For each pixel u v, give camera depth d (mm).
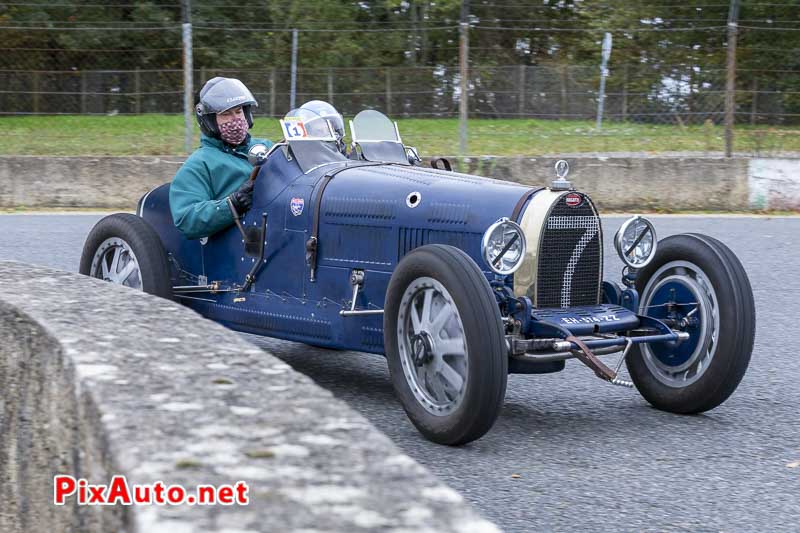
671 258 7934
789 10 24594
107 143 22109
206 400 3051
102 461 2869
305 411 2957
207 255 9188
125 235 8977
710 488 6121
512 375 9242
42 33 24562
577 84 25562
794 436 7328
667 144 23188
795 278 14102
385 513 2277
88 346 3713
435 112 24828
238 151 9359
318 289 8305
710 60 26094
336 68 25203
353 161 8781
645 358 8047
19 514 4332
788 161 21281
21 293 4871
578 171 21047
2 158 20094
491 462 6578
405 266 7016
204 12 27109
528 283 7363
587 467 6500
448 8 34531
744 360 7520
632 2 31984
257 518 2248
